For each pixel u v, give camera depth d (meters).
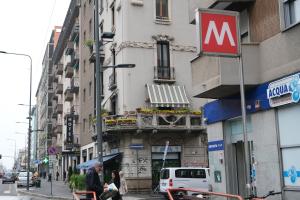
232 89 14.58
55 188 41.53
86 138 43.44
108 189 13.99
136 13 32.50
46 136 86.50
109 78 34.59
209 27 11.61
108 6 36.25
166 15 33.62
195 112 31.75
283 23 12.88
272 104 13.11
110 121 30.59
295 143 12.39
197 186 25.89
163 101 31.23
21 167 132.88
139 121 30.44
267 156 13.49
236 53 11.67
